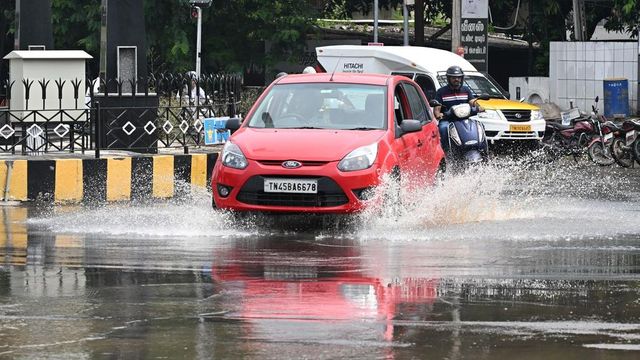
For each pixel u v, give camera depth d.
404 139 18.28
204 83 27.39
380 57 36.47
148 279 12.77
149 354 9.23
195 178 25.38
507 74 62.41
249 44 53.12
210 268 13.54
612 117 44.94
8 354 9.24
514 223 18.20
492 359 9.08
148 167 24.17
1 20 50.03
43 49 30.69
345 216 16.98
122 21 27.88
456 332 10.02
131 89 27.28
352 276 12.94
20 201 22.55
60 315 10.76
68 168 22.88
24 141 23.80
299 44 53.69
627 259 14.30
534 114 36.41
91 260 14.18
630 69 45.91
